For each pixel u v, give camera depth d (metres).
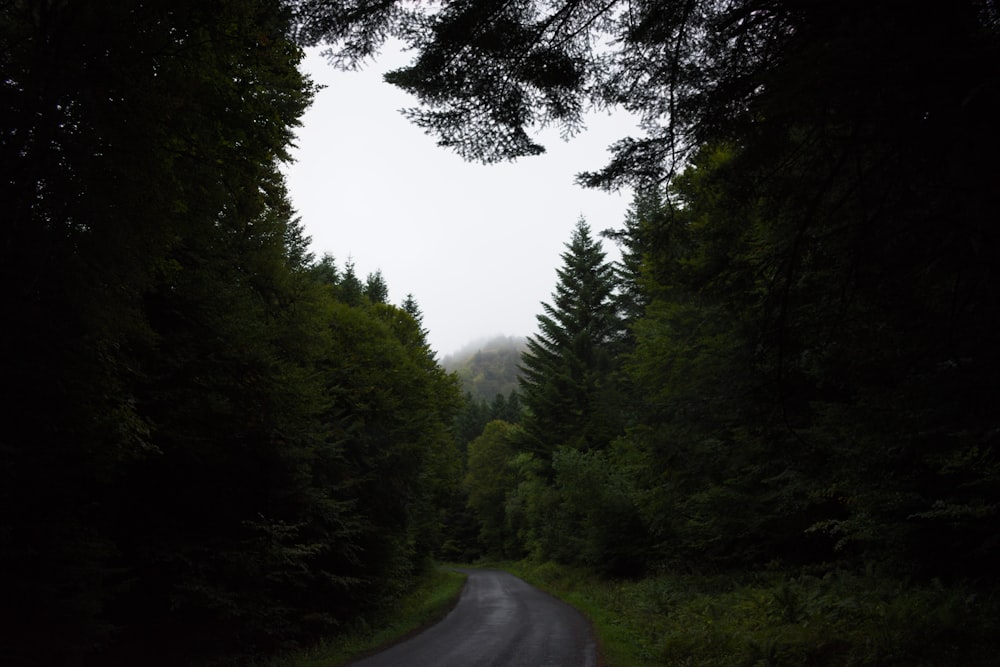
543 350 46.88
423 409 27.28
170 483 13.07
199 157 8.76
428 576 38.19
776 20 5.43
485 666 11.21
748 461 14.38
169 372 11.82
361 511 21.14
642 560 26.14
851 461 9.30
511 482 65.38
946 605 8.35
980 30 3.89
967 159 4.41
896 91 4.16
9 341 7.20
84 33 6.56
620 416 23.38
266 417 14.01
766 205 6.45
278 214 16.06
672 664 10.78
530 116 6.50
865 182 5.48
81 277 7.30
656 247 7.74
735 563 18.23
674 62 6.05
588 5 5.83
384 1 5.45
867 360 6.57
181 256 12.29
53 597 8.65
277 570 15.16
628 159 6.17
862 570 12.10
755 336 8.06
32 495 8.40
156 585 12.14
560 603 23.98
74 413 8.19
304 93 13.69
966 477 8.55
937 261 5.29
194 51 7.74
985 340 5.29
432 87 6.14
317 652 14.27
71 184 6.70
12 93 6.30
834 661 8.33
